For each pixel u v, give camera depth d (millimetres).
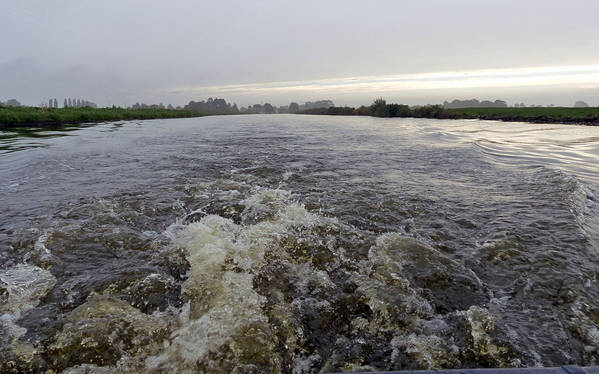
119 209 4367
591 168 7102
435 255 3143
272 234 3543
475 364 1918
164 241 3469
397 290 2609
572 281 2648
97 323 2102
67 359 1852
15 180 6066
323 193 5285
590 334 2088
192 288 2566
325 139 13391
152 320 2195
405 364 1935
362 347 2076
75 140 12547
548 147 10445
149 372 1778
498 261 3041
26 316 2230
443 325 2242
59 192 5246
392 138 13719
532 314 2305
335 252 3256
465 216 4227
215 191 5340
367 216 4246
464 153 9312
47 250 3150
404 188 5617
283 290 2629
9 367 1785
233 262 2963
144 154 9211
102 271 2836
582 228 3725
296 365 1933
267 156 8930
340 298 2547
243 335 2039
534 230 3666
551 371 1410
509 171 6914
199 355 1882
